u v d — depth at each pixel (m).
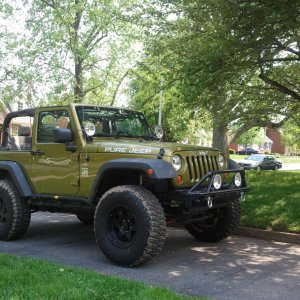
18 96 22.00
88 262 6.13
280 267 6.00
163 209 6.19
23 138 7.48
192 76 9.73
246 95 13.36
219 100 11.91
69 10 19.22
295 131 26.69
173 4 10.98
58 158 6.84
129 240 5.86
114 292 4.36
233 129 19.25
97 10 19.02
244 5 8.38
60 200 6.86
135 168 5.73
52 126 7.01
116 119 7.20
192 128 21.02
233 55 9.36
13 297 4.11
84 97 22.08
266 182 11.34
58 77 20.47
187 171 6.03
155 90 15.76
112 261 5.96
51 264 5.43
